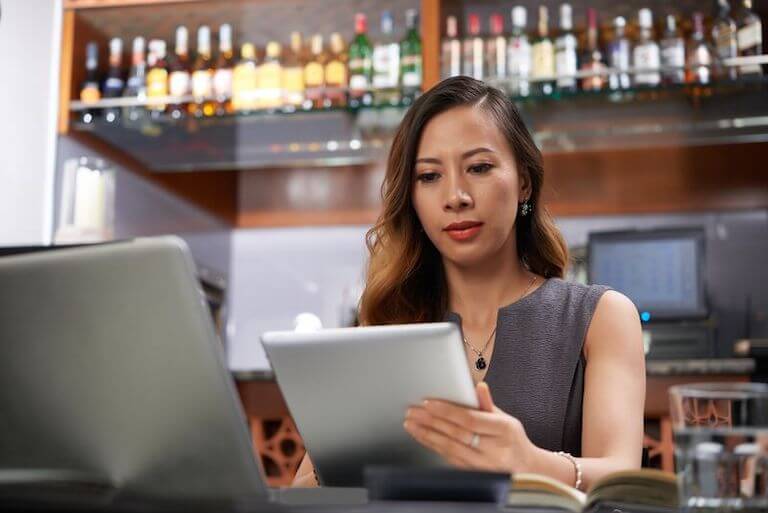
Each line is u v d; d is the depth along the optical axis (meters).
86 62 3.15
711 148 3.32
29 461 0.87
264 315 3.61
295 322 3.58
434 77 2.96
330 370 0.92
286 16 3.14
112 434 0.84
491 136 1.38
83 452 0.85
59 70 3.08
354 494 0.87
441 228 1.37
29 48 2.93
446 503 0.80
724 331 3.24
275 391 2.62
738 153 3.30
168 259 0.79
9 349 0.86
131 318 0.81
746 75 2.83
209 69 3.14
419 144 1.41
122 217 3.18
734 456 0.75
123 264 0.81
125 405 0.83
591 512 0.83
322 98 3.08
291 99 3.09
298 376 0.94
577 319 1.37
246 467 0.81
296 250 3.63
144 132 3.19
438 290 1.53
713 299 3.27
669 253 2.87
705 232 3.07
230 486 0.82
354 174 3.60
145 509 0.73
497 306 1.45
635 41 3.03
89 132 3.14
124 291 0.81
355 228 3.61
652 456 2.45
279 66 3.12
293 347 0.93
